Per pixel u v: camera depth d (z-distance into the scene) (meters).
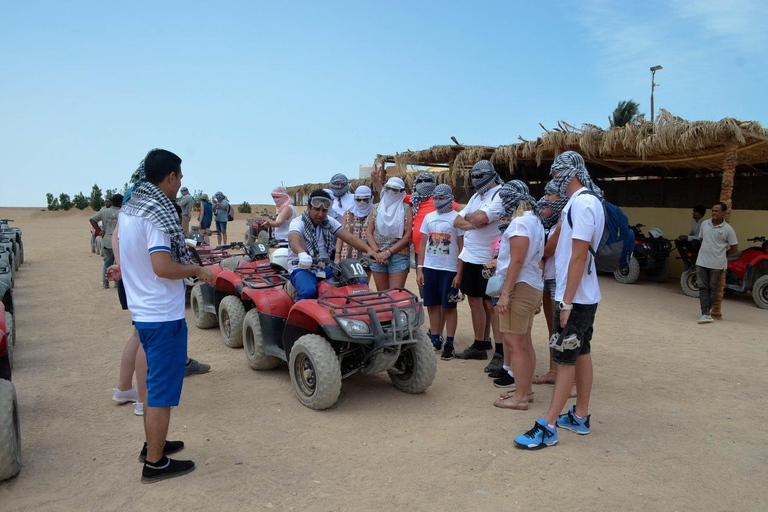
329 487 3.66
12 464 3.64
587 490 3.62
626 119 38.53
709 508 3.41
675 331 8.44
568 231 4.10
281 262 6.00
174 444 4.14
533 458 4.08
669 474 3.84
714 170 14.48
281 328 5.83
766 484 3.70
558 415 4.29
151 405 3.64
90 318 8.77
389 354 4.97
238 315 6.91
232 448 4.23
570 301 4.03
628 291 12.34
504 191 5.45
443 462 4.02
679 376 6.08
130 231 3.59
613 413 4.98
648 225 15.50
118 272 4.84
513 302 4.87
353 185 19.44
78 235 29.06
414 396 5.41
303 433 4.52
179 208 3.85
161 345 3.62
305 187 25.70
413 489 3.64
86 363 6.38
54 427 4.60
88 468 3.91
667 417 4.89
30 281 12.76
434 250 6.53
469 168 13.77
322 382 4.83
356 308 4.99
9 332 6.00
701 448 4.26
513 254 4.64
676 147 9.72
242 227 35.66
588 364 4.42
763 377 6.05
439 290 6.65
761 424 4.74
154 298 3.61
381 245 6.89
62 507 3.42
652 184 16.11
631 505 3.44
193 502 3.47
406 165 14.76
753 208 13.94
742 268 11.24
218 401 5.23
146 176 3.75
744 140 8.98
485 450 4.21
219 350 7.00
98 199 59.94
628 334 8.19
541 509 3.40
